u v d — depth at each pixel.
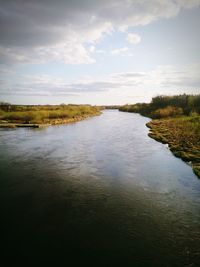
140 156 26.52
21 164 23.03
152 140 36.97
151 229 11.98
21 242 10.80
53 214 13.29
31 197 15.45
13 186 17.30
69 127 55.84
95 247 10.55
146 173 20.55
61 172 20.67
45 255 9.99
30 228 11.90
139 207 14.31
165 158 25.62
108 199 15.35
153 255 10.07
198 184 17.98
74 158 25.58
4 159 24.86
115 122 70.31
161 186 17.59
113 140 37.16
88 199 15.33
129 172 20.83
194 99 80.00
